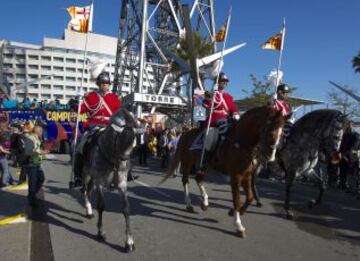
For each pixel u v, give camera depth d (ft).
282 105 30.09
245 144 22.74
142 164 69.97
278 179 49.26
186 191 29.63
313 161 27.91
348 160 40.34
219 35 31.07
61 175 50.16
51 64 319.88
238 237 22.74
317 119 27.37
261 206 31.40
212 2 134.72
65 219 26.30
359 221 27.58
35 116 90.02
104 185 21.48
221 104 27.86
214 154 25.62
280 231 24.29
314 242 22.18
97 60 26.81
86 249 20.30
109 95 26.14
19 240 21.48
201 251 20.18
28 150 29.63
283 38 37.73
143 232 23.48
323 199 36.19
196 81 100.48
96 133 23.52
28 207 29.76
